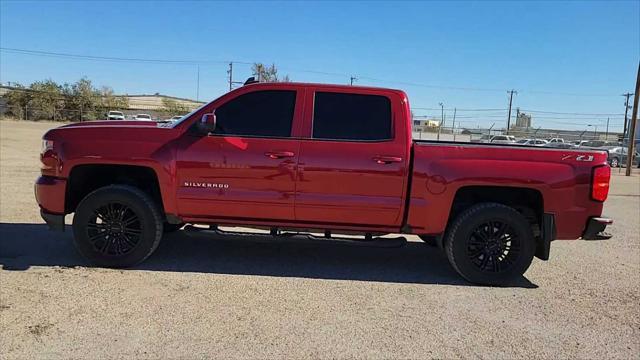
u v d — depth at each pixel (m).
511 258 5.46
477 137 47.66
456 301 4.95
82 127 5.58
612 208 12.38
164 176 5.43
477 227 5.42
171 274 5.39
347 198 5.40
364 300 4.86
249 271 5.62
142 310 4.36
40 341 3.71
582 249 7.42
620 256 7.04
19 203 8.87
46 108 65.62
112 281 5.07
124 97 82.31
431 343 3.95
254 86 5.54
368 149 5.39
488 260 5.47
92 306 4.40
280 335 3.97
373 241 5.61
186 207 5.50
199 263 5.83
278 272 5.64
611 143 43.53
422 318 4.46
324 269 5.84
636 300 5.15
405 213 5.46
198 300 4.65
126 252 5.49
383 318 4.41
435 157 5.37
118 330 3.94
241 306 4.55
